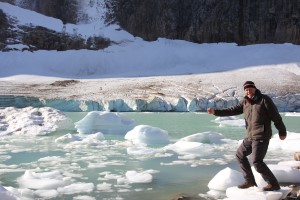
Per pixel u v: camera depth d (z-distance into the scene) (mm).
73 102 30922
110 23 53125
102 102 30547
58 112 14281
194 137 11188
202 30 52250
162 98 31031
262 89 33344
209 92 32406
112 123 13383
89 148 10117
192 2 53250
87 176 6824
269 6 51250
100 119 13250
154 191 5781
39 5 53531
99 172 7164
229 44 51250
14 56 46125
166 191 5781
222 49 50094
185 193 5664
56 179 6426
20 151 9531
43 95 32938
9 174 6930
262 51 47594
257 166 5117
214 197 5430
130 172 6781
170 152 9562
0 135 12500
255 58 45844
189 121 20875
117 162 8164
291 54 46281
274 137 11375
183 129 16312
